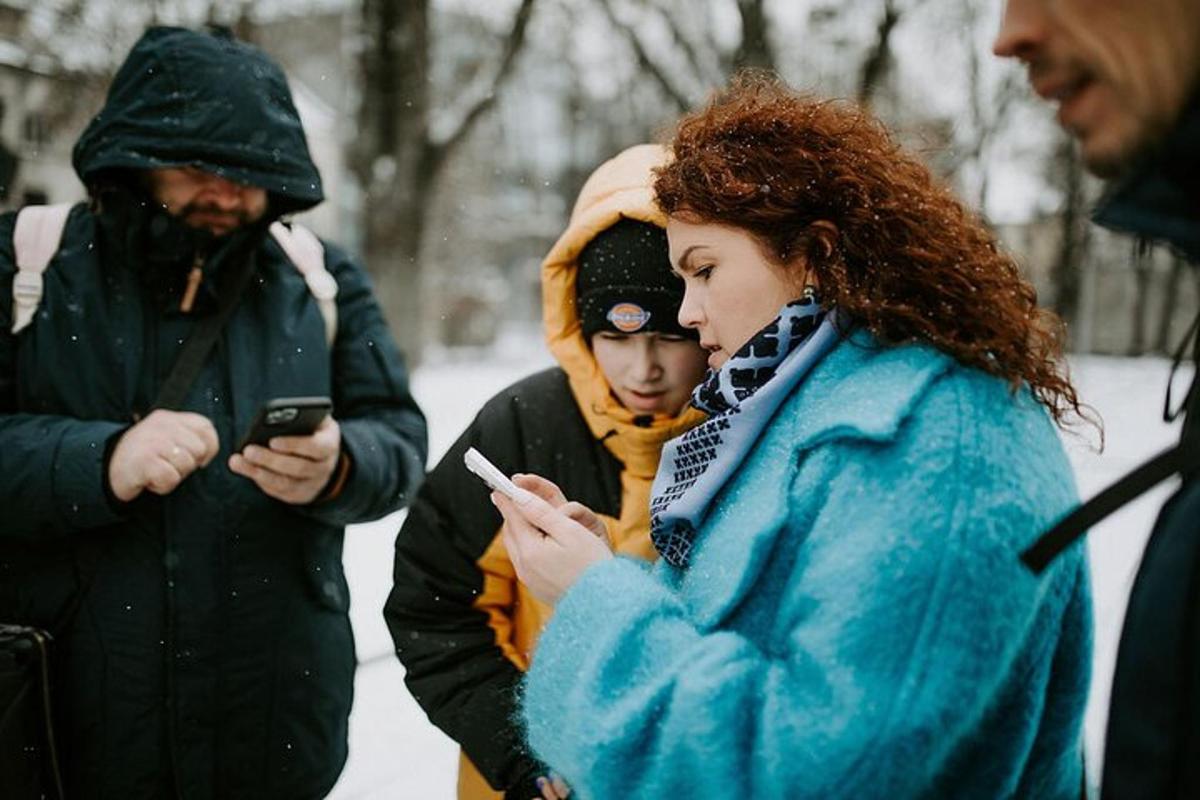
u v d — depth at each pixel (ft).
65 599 6.10
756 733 3.26
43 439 5.96
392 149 43.91
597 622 3.63
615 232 5.36
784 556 3.55
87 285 6.42
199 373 6.52
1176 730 2.93
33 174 39.63
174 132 6.22
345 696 6.97
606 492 5.72
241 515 6.42
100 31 38.88
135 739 6.11
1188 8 2.76
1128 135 2.90
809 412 3.71
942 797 3.54
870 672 3.14
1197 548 2.95
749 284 4.00
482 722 5.37
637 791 3.37
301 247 7.34
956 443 3.31
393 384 7.52
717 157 4.03
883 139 4.19
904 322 3.63
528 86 70.74
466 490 5.80
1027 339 3.81
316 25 55.01
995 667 3.19
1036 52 3.07
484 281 111.24
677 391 5.48
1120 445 31.73
